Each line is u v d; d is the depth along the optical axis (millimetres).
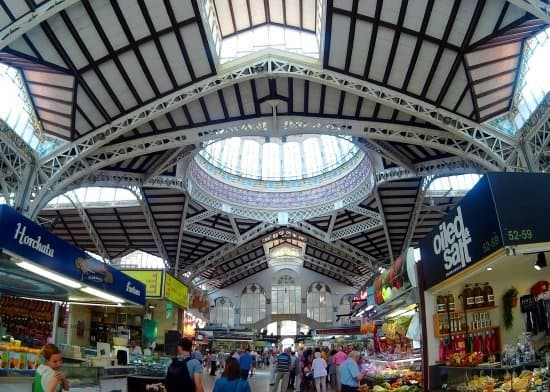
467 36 14695
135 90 17766
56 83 16672
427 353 9133
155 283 23578
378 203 29344
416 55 16188
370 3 15047
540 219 5555
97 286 9820
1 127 16156
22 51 14711
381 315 15203
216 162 32156
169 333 11859
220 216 33531
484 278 8062
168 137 21297
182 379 6172
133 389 10555
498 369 6887
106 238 34125
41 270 7859
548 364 6191
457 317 8977
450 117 17922
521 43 15508
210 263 37000
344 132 21406
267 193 34344
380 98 18203
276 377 17359
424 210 30078
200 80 18484
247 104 21062
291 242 45750
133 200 29766
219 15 18453
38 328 13125
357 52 17016
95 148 19031
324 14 16000
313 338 43156
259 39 19797
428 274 9016
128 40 15758
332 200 32344
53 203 29734
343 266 45062
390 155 22984
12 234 6680
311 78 18422
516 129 17375
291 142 34594
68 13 14094
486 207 5797
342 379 10453
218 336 40875
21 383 6824
